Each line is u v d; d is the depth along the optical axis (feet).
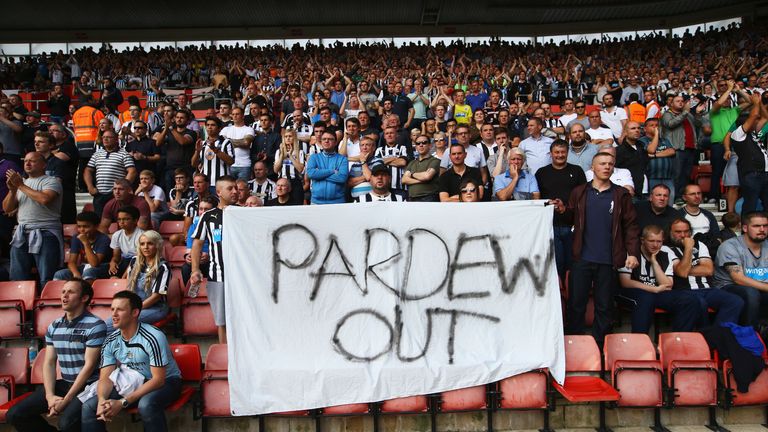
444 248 17.56
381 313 17.12
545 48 84.74
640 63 74.64
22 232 22.65
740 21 88.02
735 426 17.60
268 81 55.01
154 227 27.53
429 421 17.19
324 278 17.19
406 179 23.90
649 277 19.95
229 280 16.94
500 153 24.79
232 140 29.01
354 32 94.58
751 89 48.37
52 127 29.76
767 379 17.48
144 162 31.24
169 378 16.11
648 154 28.09
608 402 17.35
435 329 17.20
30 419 16.02
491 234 17.70
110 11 87.35
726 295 19.53
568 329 19.13
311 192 24.59
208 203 21.43
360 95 42.14
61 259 23.61
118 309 15.48
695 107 40.65
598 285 18.52
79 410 15.69
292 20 92.07
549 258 17.69
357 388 16.60
